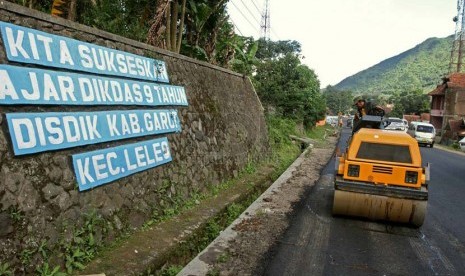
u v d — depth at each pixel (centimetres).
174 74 913
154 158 739
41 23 531
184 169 851
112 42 690
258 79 2817
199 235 694
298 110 2981
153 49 826
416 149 754
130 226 627
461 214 901
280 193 1027
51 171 502
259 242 651
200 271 533
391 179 752
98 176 581
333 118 7356
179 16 1288
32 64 501
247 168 1266
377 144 774
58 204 502
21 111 475
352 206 766
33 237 457
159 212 713
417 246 670
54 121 516
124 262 523
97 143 593
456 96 4794
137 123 705
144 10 1088
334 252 624
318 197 998
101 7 971
